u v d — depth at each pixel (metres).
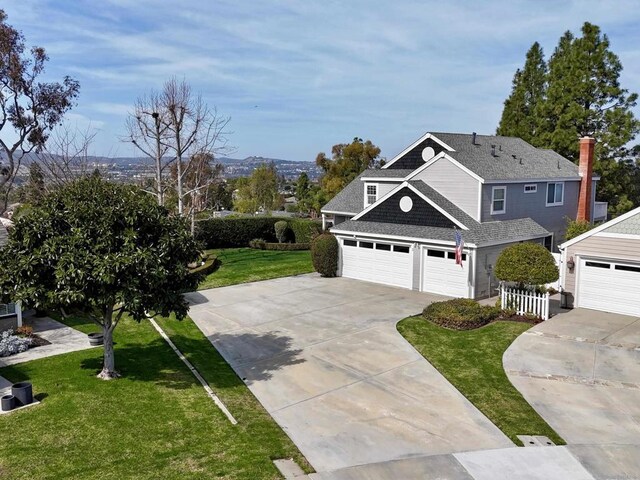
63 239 11.01
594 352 14.10
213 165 44.84
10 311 15.81
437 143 27.75
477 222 22.98
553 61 41.81
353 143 51.22
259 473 8.33
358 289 22.81
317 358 14.09
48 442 9.17
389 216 24.80
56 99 34.59
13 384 11.82
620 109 36.50
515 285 18.94
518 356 13.95
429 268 22.09
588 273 18.53
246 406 11.01
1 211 35.53
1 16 31.45
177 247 12.02
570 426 10.07
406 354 14.30
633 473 8.45
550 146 38.28
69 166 29.27
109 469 8.34
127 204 11.90
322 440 9.59
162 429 9.78
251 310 19.25
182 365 13.42
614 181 37.69
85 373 12.61
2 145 34.03
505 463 8.76
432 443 9.45
